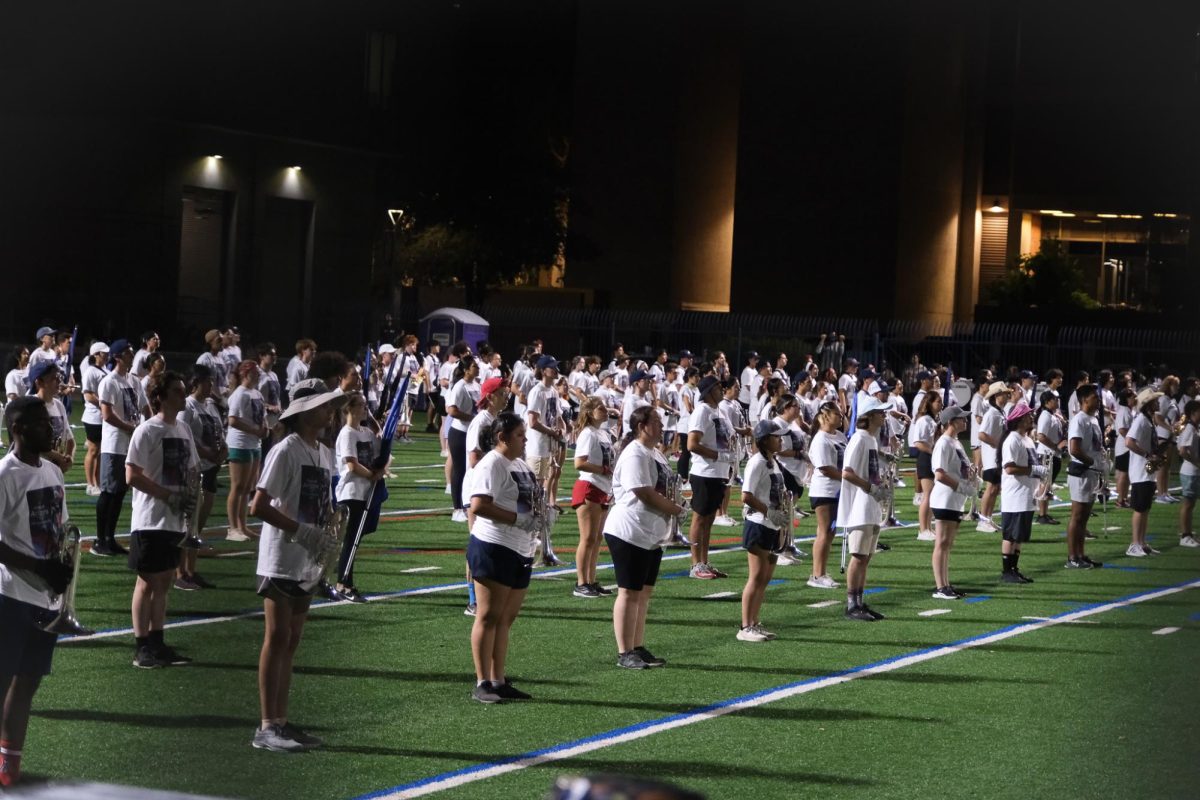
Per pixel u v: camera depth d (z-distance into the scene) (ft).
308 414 25.49
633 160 171.01
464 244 169.58
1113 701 32.07
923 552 57.52
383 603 41.81
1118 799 24.52
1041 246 162.09
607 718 29.35
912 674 34.50
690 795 6.22
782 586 47.75
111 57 140.36
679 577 49.32
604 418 43.80
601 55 172.35
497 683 30.81
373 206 160.76
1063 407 126.72
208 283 148.66
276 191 151.43
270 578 25.52
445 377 100.12
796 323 147.84
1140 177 165.68
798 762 26.43
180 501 31.94
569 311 148.56
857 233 159.02
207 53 143.54
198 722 27.89
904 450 102.47
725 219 177.58
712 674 33.86
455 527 58.39
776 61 163.02
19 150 142.10
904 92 157.07
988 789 24.97
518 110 182.91
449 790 24.02
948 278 167.94
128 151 140.87
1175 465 106.83
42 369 36.09
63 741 26.25
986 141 174.29
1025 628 41.11
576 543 56.13
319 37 152.66
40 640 23.25
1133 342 131.85
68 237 141.38
